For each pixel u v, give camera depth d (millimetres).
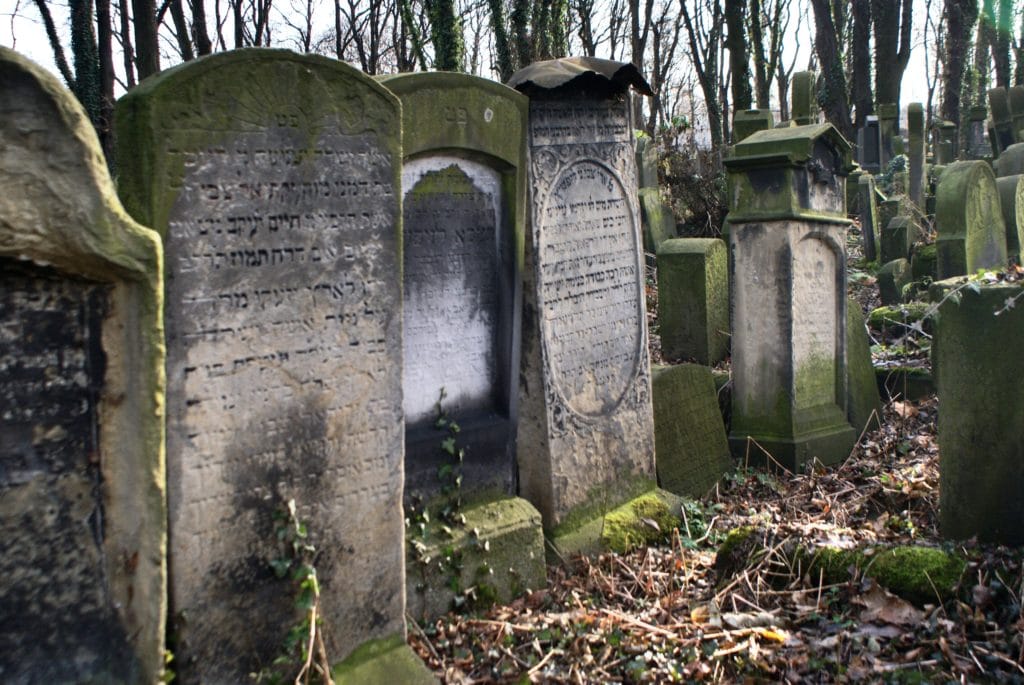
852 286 12594
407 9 14547
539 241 5098
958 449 4520
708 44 30281
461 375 4742
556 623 4352
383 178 3717
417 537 4477
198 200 3258
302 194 3500
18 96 2420
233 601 3451
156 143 3146
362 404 3729
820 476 6590
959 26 26422
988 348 4344
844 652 3883
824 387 7090
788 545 4688
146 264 2668
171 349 3236
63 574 2709
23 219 2465
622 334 5676
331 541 3693
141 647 2826
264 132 3389
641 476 5797
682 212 17234
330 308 3609
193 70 3201
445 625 4422
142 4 11016
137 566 2797
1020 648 3656
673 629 4266
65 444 2682
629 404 5719
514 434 4953
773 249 6680
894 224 12930
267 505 3508
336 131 3566
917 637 3916
